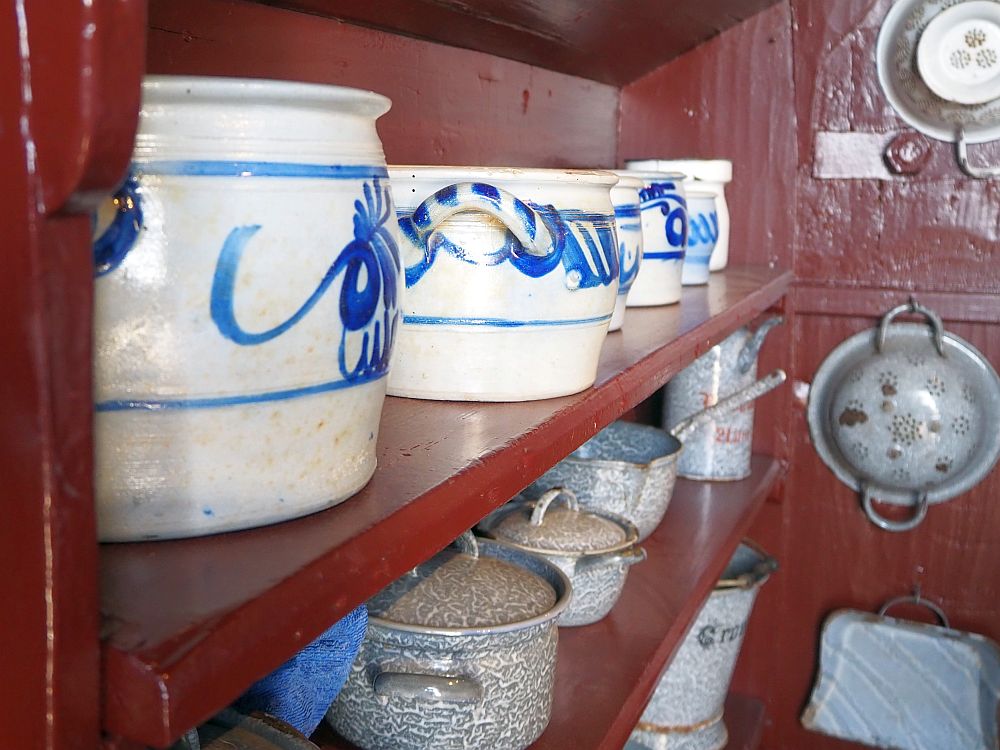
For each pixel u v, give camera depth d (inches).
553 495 38.4
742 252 72.7
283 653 14.3
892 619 73.5
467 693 27.2
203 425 15.6
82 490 11.8
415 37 40.4
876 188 69.5
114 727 12.3
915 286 69.7
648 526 46.9
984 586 71.9
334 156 15.8
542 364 27.1
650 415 72.8
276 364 15.8
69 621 11.7
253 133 14.8
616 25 52.2
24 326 11.1
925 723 73.2
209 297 14.8
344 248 16.1
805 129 70.0
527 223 24.8
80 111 10.5
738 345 62.8
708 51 70.1
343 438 17.7
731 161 70.8
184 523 16.1
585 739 31.8
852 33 67.8
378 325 17.3
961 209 68.0
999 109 64.9
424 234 25.9
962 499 71.4
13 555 11.7
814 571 76.0
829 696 75.7
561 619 39.4
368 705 28.1
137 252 14.4
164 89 14.2
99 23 10.4
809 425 74.2
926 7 65.2
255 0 31.0
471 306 26.2
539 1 41.5
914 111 67.4
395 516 17.7
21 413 11.3
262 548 15.9
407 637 27.1
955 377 68.6
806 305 72.2
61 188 10.8
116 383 14.9
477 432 23.8
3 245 11.1
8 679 11.9
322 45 34.6
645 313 44.1
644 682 36.3
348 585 16.0
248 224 14.8
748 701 77.1
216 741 20.9
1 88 10.8
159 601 13.8
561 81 58.0
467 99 45.5
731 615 55.8
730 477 63.9
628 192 37.4
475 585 29.9
